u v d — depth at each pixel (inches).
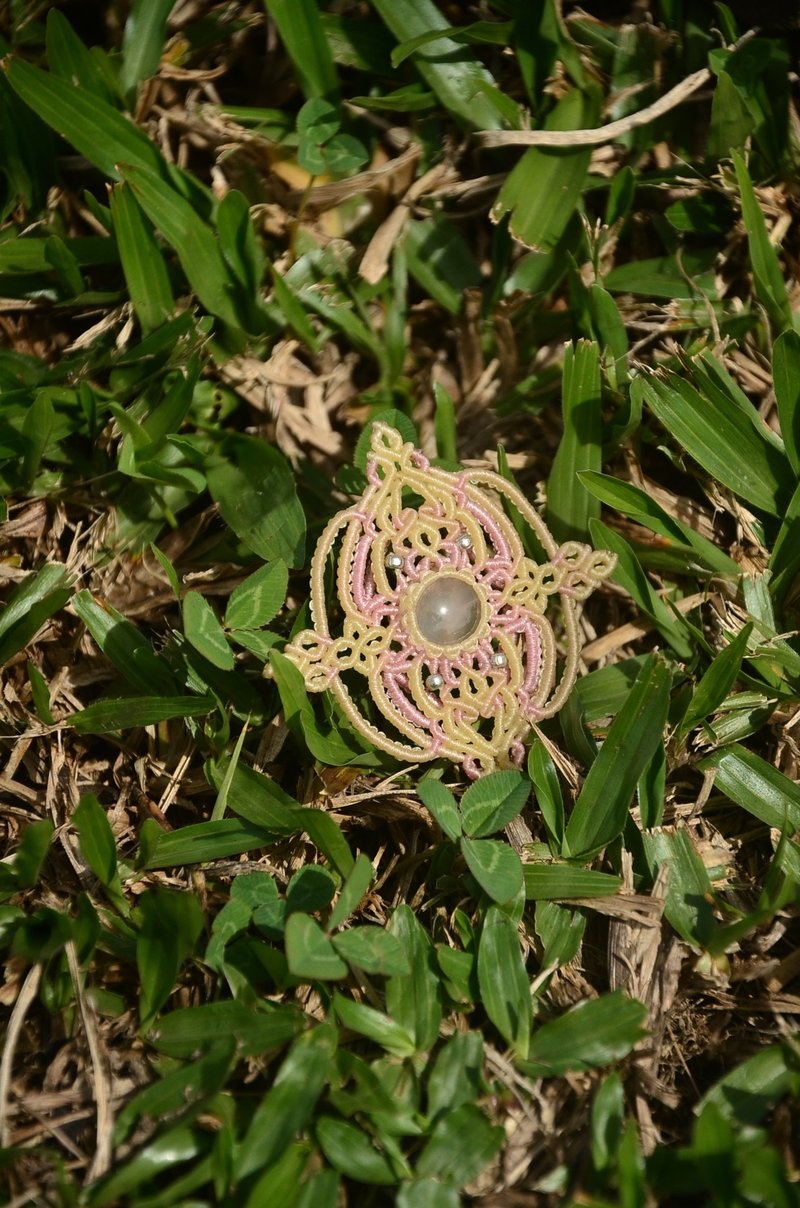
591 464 20.0
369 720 19.5
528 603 19.2
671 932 18.9
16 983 18.7
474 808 18.9
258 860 19.3
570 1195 17.5
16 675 20.1
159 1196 17.1
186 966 18.8
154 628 20.3
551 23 20.7
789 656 19.6
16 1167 17.8
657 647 20.1
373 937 18.0
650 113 20.3
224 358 20.6
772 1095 17.9
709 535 20.5
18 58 19.9
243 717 19.5
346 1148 17.6
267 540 19.8
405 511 18.9
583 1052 18.0
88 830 18.5
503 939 18.4
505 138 20.2
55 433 20.2
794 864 19.2
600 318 20.2
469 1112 17.6
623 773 19.0
